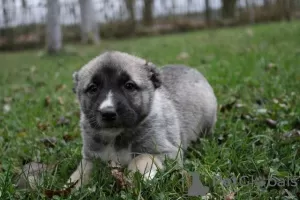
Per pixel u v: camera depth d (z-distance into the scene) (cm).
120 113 74
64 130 105
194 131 94
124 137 78
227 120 103
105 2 554
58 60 300
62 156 86
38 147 92
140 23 587
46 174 73
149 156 75
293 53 187
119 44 411
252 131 93
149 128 79
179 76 98
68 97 144
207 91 100
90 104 78
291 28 340
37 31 525
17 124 115
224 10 602
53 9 344
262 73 145
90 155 80
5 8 521
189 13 613
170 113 85
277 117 101
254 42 257
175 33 526
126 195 64
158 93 85
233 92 127
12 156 90
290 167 74
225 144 86
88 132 79
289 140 85
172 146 80
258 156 78
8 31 520
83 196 65
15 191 69
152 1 586
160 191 66
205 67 172
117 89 76
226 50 229
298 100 110
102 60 79
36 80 204
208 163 76
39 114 124
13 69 278
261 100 115
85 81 79
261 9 566
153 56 247
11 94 170
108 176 71
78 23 538
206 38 356
